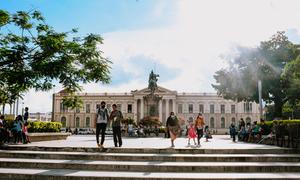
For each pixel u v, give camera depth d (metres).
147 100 50.34
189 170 9.96
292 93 45.06
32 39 15.62
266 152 12.30
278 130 16.19
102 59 16.55
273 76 45.31
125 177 8.91
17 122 16.61
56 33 15.82
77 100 18.02
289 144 14.46
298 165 10.14
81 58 15.94
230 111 100.50
